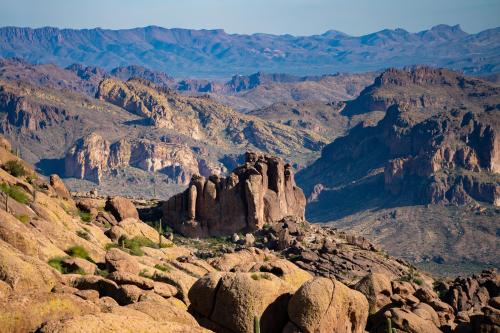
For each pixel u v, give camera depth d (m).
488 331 73.44
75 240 83.25
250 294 55.75
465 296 111.88
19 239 68.62
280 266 69.19
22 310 45.66
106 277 63.34
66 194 135.38
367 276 79.19
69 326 43.06
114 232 108.38
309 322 55.19
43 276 56.72
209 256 139.75
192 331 47.19
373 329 72.19
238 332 55.19
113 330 44.19
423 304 79.69
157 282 65.56
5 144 128.75
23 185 98.56
